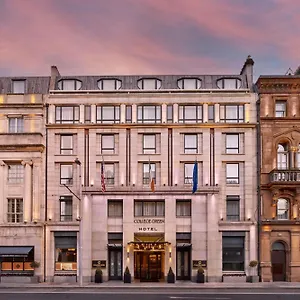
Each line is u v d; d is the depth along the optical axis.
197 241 46.53
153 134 48.31
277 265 46.78
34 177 47.28
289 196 47.09
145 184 47.69
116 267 46.91
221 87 50.19
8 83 50.97
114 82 50.38
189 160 47.75
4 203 47.41
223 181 47.69
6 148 47.47
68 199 47.59
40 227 46.56
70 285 42.34
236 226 46.69
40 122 48.31
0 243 46.56
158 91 48.59
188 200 47.34
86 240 46.47
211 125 47.72
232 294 35.81
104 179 45.31
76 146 48.06
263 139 47.53
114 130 48.12
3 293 36.62
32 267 46.16
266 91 47.81
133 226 46.78
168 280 44.91
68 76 51.09
